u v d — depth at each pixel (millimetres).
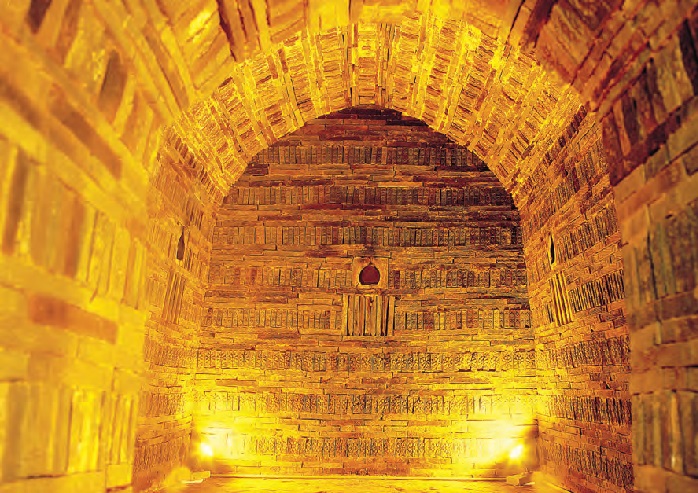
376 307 8289
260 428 7980
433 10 3438
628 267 2689
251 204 8539
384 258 8398
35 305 1816
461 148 8648
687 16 2088
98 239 2268
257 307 8281
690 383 2119
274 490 6773
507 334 8117
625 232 2723
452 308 8242
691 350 2119
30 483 1789
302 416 8023
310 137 8688
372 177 8602
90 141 2178
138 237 2732
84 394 2164
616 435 5355
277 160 8648
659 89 2330
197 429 7957
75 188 2066
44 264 1863
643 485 2484
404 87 6543
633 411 2617
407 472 7879
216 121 6023
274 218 8500
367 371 8141
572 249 6059
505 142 6621
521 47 3297
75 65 2020
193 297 7688
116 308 2475
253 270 8367
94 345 2252
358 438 7965
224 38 3059
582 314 6031
